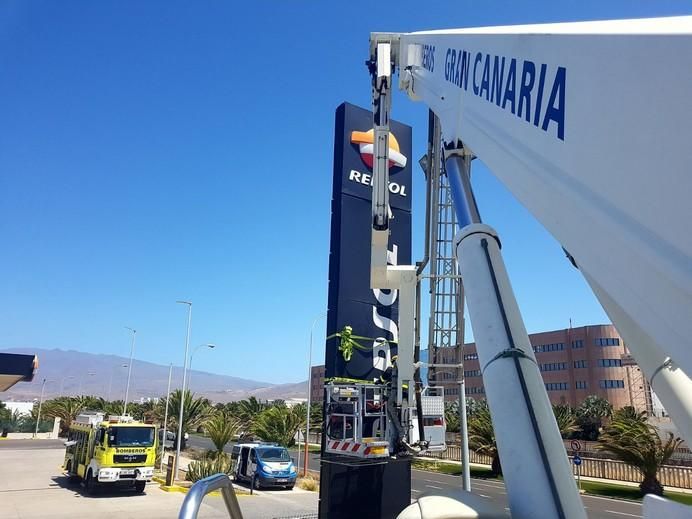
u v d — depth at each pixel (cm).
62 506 1811
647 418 2909
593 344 6938
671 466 2958
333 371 1085
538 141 286
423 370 984
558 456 305
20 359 1113
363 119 1244
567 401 7150
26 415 7825
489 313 363
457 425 3816
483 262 392
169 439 4003
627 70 202
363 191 1208
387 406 980
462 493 332
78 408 6731
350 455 952
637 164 193
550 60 277
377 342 1139
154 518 1633
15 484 2355
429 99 601
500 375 333
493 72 375
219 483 286
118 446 2034
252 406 6341
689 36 167
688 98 164
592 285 332
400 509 1009
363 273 1159
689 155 163
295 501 2109
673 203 171
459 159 512
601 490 2769
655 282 186
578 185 237
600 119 221
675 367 312
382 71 819
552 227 262
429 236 995
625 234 195
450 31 550
